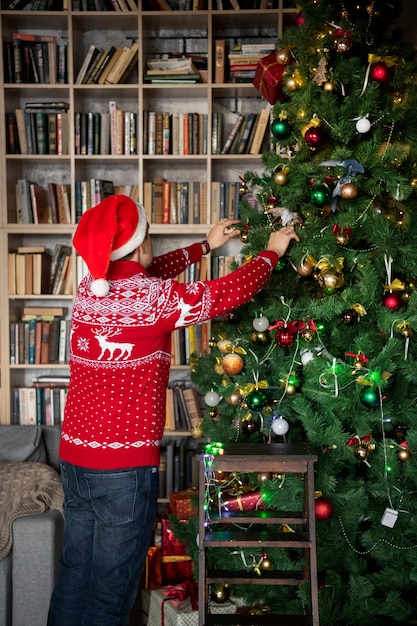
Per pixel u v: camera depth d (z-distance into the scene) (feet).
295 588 7.11
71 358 5.92
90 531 6.07
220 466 5.78
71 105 11.28
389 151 6.11
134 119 11.43
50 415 11.61
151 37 12.00
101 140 11.45
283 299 6.67
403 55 6.89
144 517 5.76
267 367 6.95
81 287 5.89
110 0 11.22
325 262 6.09
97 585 5.79
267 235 6.75
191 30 11.96
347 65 6.30
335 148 6.28
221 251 12.40
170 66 11.32
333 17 6.72
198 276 11.65
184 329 11.57
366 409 6.42
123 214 5.72
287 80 6.63
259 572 6.48
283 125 6.66
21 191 11.53
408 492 6.59
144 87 11.24
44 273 11.65
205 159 11.59
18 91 11.70
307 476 5.77
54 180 12.40
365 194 6.42
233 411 7.06
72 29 11.32
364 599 6.42
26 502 8.43
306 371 6.31
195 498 7.63
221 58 11.28
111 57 11.35
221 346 6.73
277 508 6.54
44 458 10.04
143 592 9.32
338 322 6.55
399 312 6.17
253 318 7.35
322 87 6.39
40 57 11.39
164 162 12.03
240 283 5.76
